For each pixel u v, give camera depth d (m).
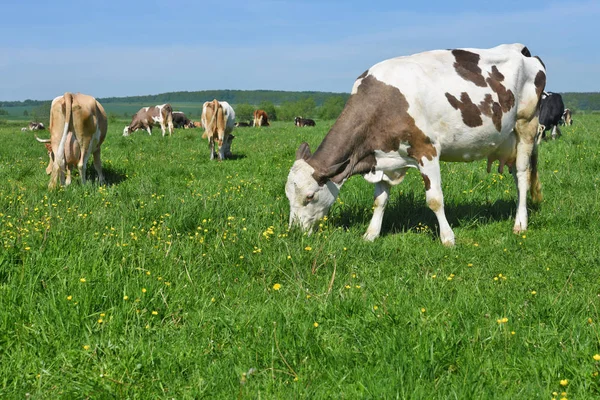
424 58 6.26
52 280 4.26
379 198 6.42
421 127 5.95
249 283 4.55
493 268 5.14
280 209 6.84
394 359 3.16
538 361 3.20
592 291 4.40
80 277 4.21
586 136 15.14
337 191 6.15
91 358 3.32
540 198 7.16
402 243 6.02
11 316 3.67
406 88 5.93
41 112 65.56
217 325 3.78
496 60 6.46
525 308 3.93
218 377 3.12
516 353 3.28
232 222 6.06
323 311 3.88
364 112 6.00
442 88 6.01
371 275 4.92
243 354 3.37
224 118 14.11
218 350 3.48
